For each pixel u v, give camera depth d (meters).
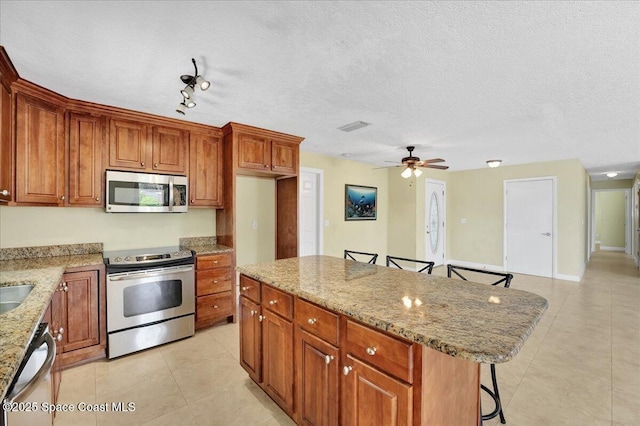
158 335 2.81
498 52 1.84
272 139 3.70
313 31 1.63
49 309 1.91
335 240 5.38
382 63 1.98
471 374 1.47
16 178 2.21
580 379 2.31
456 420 1.34
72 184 2.61
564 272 5.49
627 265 6.88
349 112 2.93
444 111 2.87
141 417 1.89
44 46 1.77
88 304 2.49
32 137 2.32
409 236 6.15
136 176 2.90
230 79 2.22
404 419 1.15
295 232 4.05
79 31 1.62
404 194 6.23
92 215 3.01
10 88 2.10
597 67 2.00
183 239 3.55
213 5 1.42
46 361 1.12
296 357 1.74
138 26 1.58
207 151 3.42
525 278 5.57
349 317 1.40
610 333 3.15
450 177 6.98
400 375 1.17
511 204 6.09
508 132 3.56
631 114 2.89
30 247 2.70
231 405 2.01
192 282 3.02
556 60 1.92
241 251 4.10
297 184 3.98
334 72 2.11
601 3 1.39
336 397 1.47
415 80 2.22
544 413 1.93
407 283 1.82
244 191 4.13
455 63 1.97
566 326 3.33
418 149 4.55
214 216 3.78
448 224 6.97
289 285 1.77
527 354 2.71
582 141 3.97
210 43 1.75
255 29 1.62
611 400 2.05
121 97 2.55
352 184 5.67
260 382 2.08
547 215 5.66
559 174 5.51
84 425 1.82
